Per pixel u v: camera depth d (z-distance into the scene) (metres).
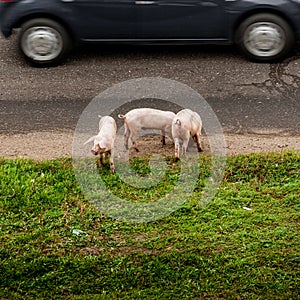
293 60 14.38
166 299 7.71
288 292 7.77
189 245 8.61
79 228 8.99
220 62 14.38
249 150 11.11
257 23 14.09
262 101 12.91
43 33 14.15
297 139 11.55
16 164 10.45
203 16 14.15
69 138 11.66
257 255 8.38
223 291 7.81
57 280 8.02
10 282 7.99
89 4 14.02
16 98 13.16
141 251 8.52
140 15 14.12
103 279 8.03
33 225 9.05
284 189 9.83
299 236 8.76
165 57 14.66
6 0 14.05
